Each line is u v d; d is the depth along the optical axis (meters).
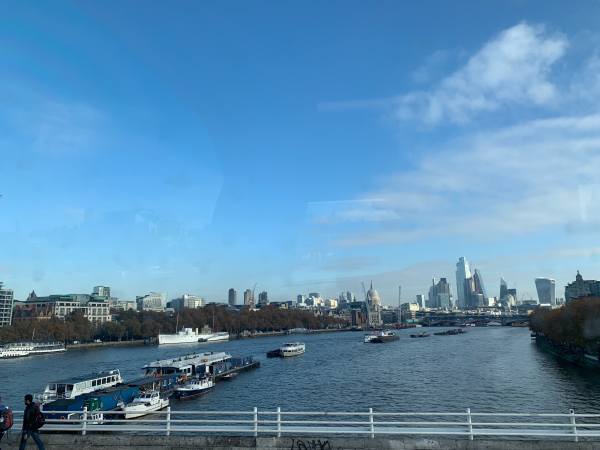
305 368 151.38
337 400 93.06
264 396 101.06
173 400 98.88
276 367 157.12
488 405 83.56
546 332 185.50
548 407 80.94
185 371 128.12
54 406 72.06
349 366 153.12
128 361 188.75
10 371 156.62
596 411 76.81
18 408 88.69
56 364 180.38
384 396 95.44
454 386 104.75
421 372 130.75
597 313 135.38
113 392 83.62
